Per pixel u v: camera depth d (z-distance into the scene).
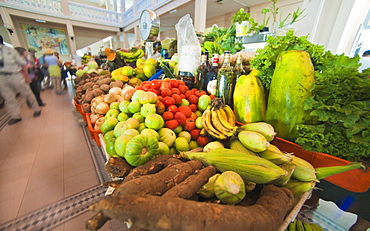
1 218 0.89
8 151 1.59
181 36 1.36
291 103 0.74
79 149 1.63
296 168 0.56
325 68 0.76
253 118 0.92
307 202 1.03
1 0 6.59
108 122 0.91
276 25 1.65
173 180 0.47
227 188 0.41
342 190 0.76
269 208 0.39
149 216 0.28
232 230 0.30
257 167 0.48
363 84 0.58
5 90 2.31
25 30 7.95
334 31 2.13
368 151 0.59
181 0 4.96
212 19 6.75
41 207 0.96
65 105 3.51
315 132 0.66
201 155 0.58
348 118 0.60
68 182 1.17
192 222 0.29
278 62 0.82
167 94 0.94
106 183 0.54
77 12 8.59
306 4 2.38
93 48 12.21
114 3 10.38
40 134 1.99
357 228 0.90
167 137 0.80
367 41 2.08
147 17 2.09
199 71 1.28
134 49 2.60
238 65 1.13
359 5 1.96
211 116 0.82
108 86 1.48
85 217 0.90
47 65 4.78
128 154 0.60
